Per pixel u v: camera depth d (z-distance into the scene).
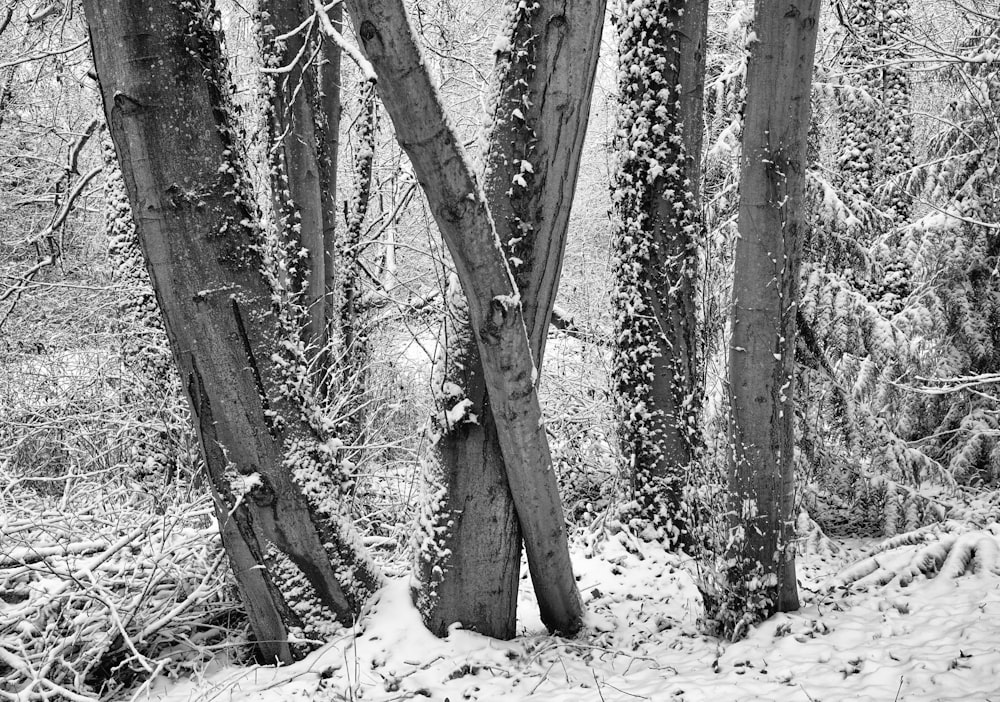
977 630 3.86
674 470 6.59
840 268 7.43
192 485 5.46
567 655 4.32
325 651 4.18
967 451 8.24
